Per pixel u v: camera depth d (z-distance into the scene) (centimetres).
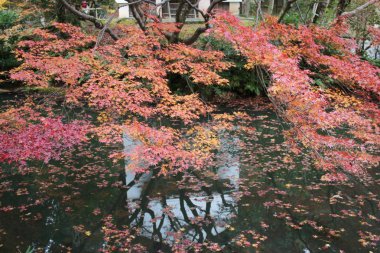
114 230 401
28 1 1072
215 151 658
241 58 996
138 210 448
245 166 588
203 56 591
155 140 446
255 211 443
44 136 430
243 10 1695
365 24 1058
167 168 575
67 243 373
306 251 358
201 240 382
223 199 477
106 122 632
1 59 1142
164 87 489
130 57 568
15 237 383
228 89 1062
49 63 454
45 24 1088
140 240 381
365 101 537
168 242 378
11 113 546
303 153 638
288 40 552
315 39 620
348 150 526
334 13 1073
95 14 1192
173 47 586
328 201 466
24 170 564
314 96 362
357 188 503
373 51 1221
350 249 360
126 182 528
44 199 471
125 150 645
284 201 468
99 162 599
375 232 391
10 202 462
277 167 582
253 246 369
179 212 444
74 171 563
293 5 1218
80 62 453
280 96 398
